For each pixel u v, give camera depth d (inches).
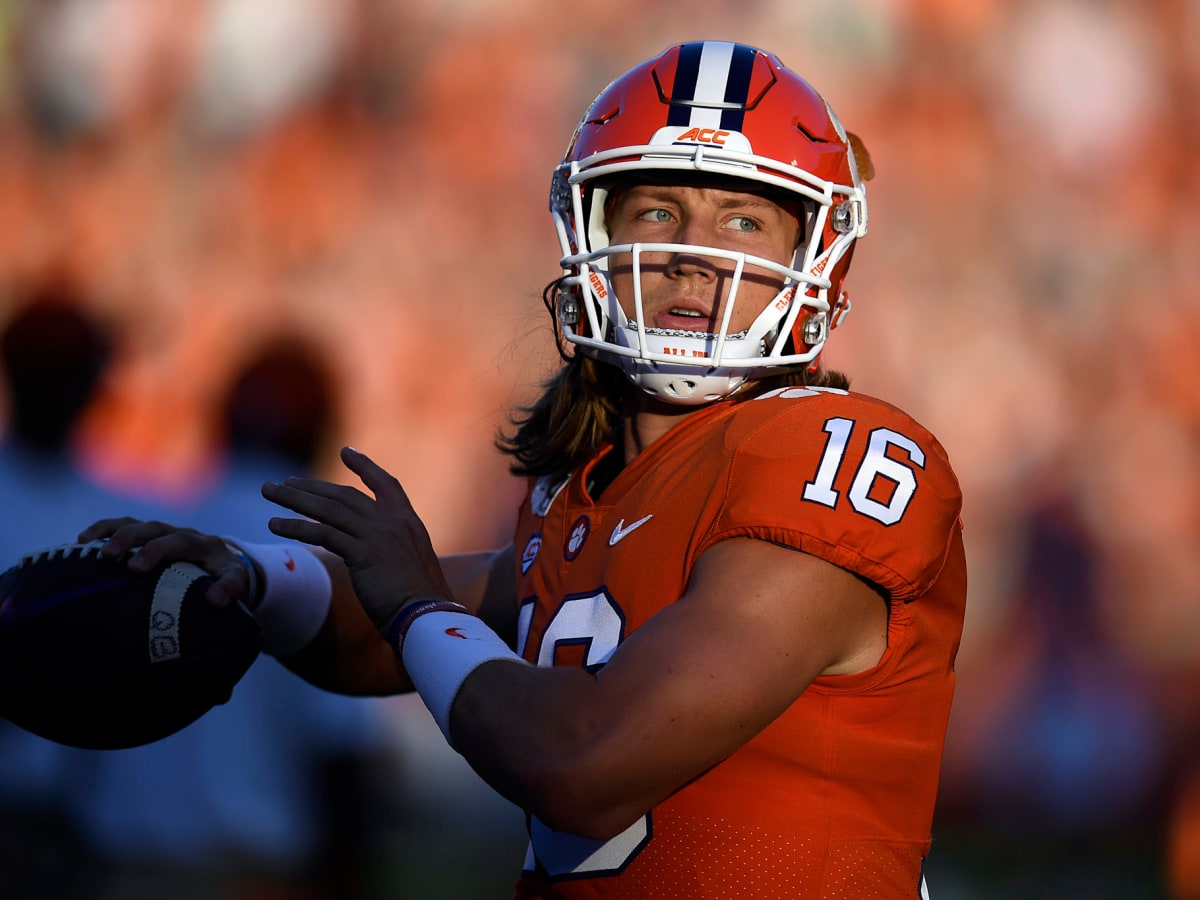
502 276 1290.6
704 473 215.0
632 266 240.1
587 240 255.1
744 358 237.6
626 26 1349.7
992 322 1251.8
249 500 395.5
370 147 1332.4
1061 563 1085.8
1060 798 925.2
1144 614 1086.4
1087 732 968.9
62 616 236.7
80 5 1378.0
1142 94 1336.1
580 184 253.4
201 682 240.1
